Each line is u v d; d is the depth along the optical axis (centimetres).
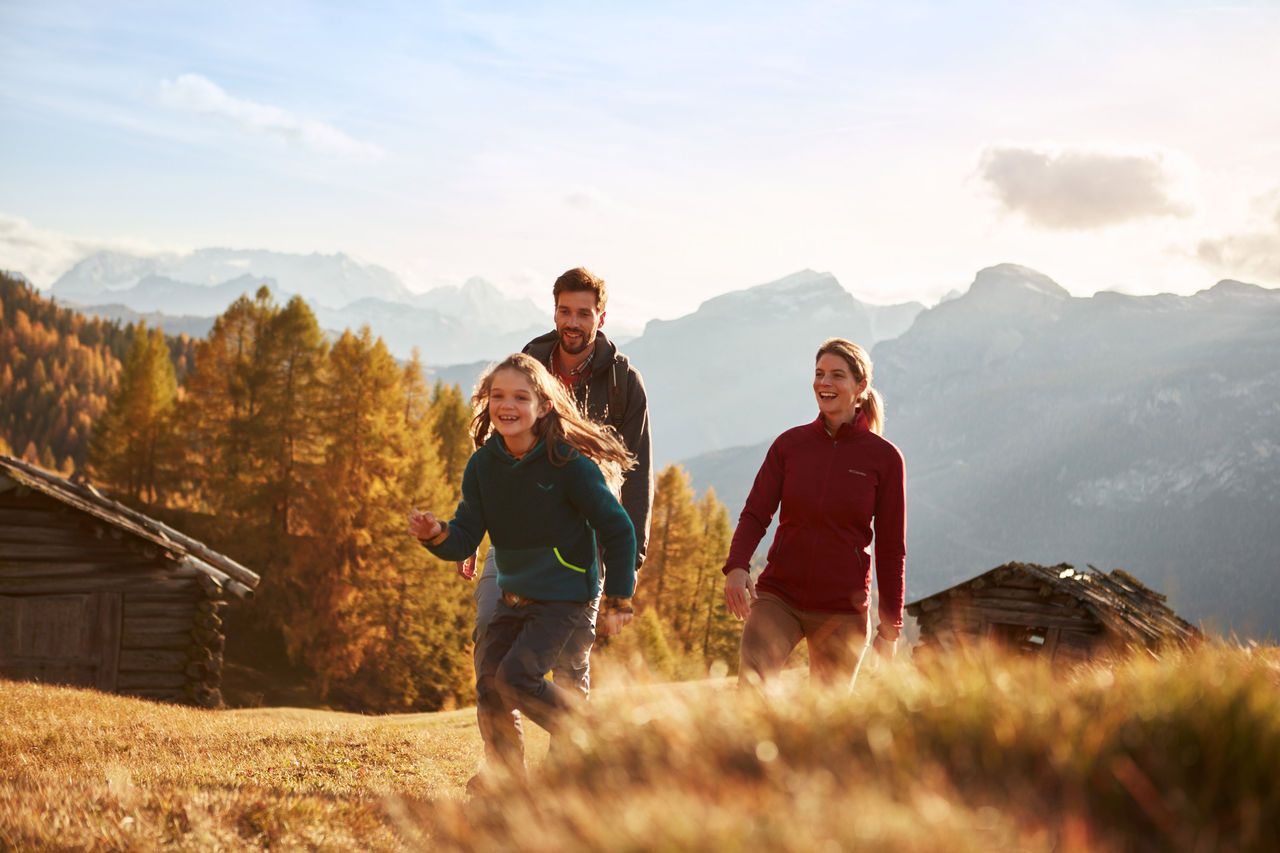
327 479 4134
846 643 454
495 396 387
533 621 384
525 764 371
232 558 4034
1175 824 168
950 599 2114
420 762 593
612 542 389
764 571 480
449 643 4341
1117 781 179
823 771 187
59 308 19200
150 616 1844
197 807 284
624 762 227
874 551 476
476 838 208
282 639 4106
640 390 502
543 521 389
